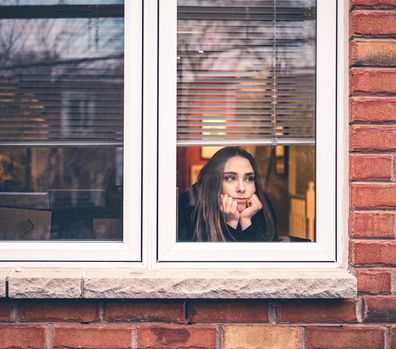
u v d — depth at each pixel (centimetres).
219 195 290
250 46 278
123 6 281
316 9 274
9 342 263
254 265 271
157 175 271
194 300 264
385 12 262
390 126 261
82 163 281
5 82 282
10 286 257
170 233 271
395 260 262
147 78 271
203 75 277
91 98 281
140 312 264
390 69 261
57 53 281
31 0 282
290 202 312
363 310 264
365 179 262
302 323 265
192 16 277
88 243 272
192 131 276
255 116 278
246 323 265
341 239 269
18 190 282
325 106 271
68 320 264
